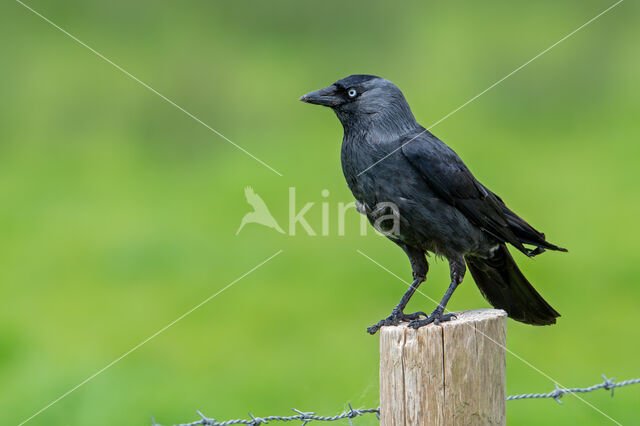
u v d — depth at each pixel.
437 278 13.39
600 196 17.53
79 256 15.09
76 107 23.02
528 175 18.75
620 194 17.50
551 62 25.20
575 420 8.95
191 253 15.09
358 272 13.43
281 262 14.25
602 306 12.90
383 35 26.44
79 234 16.23
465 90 24.09
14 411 9.38
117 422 9.06
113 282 13.85
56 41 25.16
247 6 26.80
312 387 9.48
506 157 19.83
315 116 22.83
